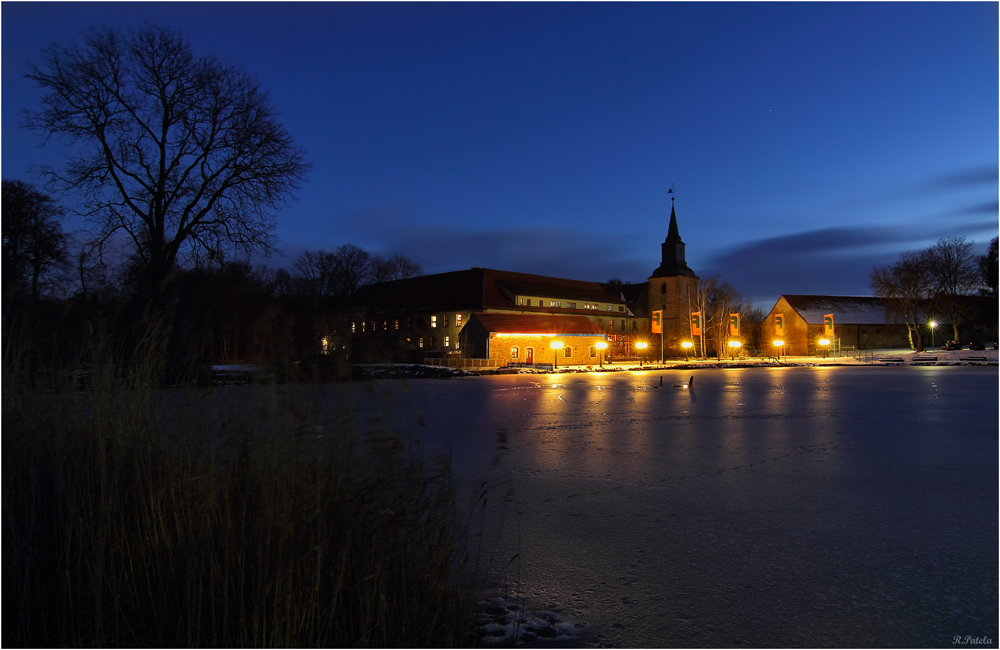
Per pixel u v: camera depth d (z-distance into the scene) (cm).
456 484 827
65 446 426
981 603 442
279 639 309
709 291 8175
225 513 373
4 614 330
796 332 8750
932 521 652
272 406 412
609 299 8625
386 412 450
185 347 498
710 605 443
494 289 7138
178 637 318
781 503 731
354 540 378
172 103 2780
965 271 6988
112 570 341
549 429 1429
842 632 400
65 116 2553
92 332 457
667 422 1570
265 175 2873
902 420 1599
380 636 327
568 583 484
